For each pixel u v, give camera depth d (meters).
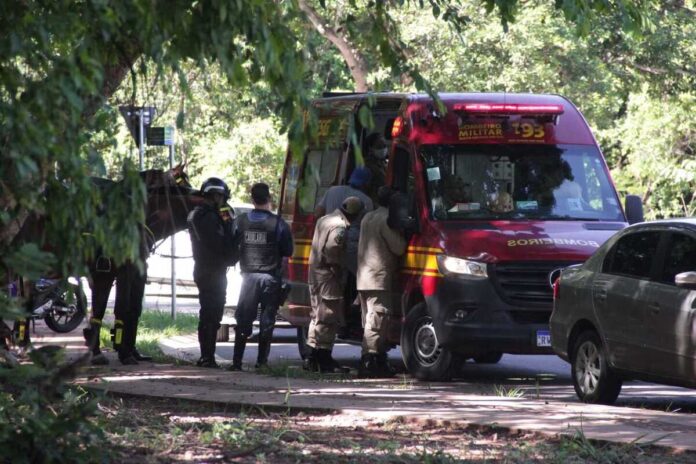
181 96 9.58
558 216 21.05
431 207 20.86
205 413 14.91
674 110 54.16
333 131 9.46
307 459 11.48
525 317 19.97
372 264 20.89
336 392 16.98
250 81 9.33
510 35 45.81
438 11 13.40
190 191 21.25
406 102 21.80
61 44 8.86
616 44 50.97
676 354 15.76
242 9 8.84
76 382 16.12
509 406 15.44
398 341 21.59
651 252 16.70
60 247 9.09
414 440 12.98
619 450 12.17
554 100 22.17
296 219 24.53
